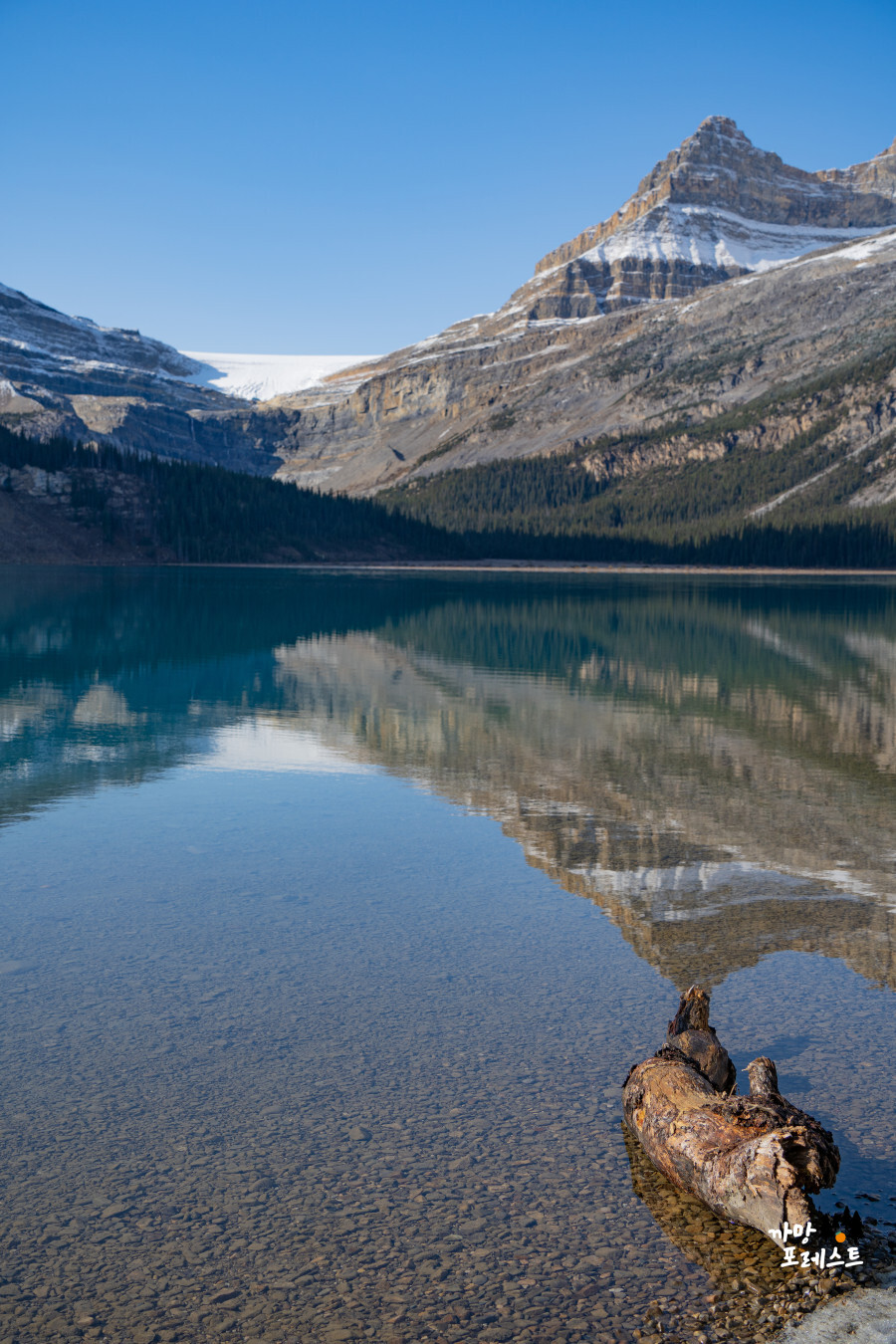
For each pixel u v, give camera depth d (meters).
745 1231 4.88
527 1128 5.71
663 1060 5.84
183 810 13.19
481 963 8.06
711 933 8.70
